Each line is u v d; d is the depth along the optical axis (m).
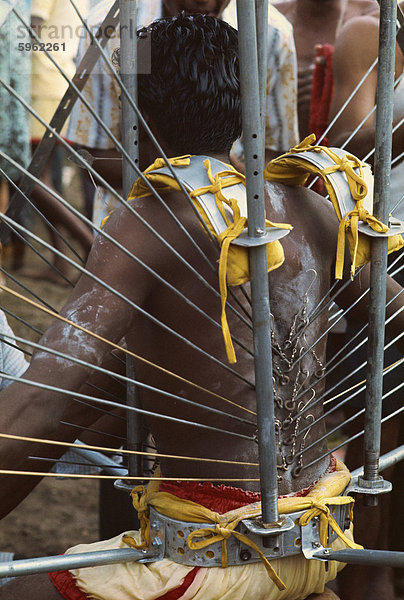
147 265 1.70
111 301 1.68
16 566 1.60
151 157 2.16
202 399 1.77
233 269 1.55
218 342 1.74
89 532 4.04
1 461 1.61
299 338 1.83
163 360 1.78
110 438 2.46
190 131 1.81
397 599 3.22
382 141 1.71
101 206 3.81
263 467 1.62
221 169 1.70
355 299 2.00
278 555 1.75
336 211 1.75
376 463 1.84
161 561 1.80
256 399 1.61
